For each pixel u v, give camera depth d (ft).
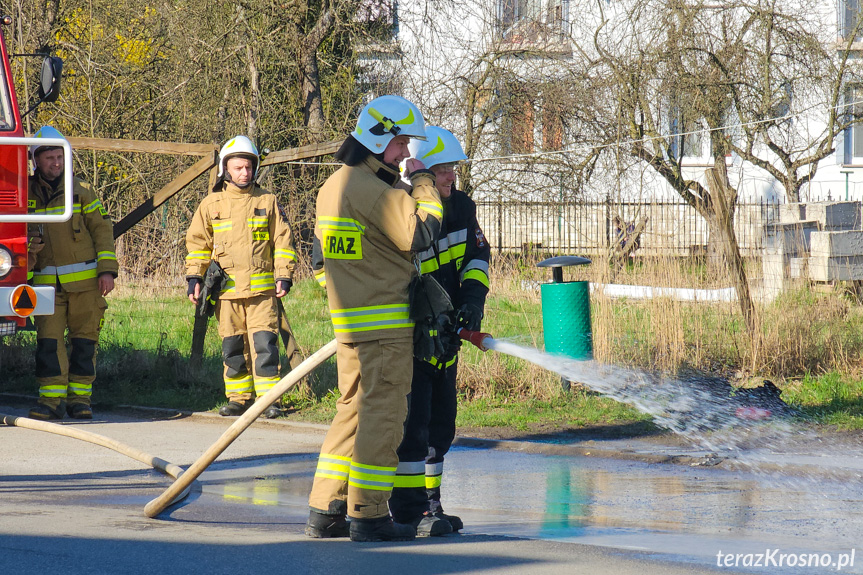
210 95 178.29
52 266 73.15
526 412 73.82
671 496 49.57
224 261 74.64
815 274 108.06
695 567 33.73
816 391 76.23
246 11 172.14
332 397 79.82
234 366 76.07
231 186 74.33
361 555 35.09
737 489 51.29
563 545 37.40
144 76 175.94
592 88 192.24
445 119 186.09
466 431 68.90
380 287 37.81
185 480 41.34
